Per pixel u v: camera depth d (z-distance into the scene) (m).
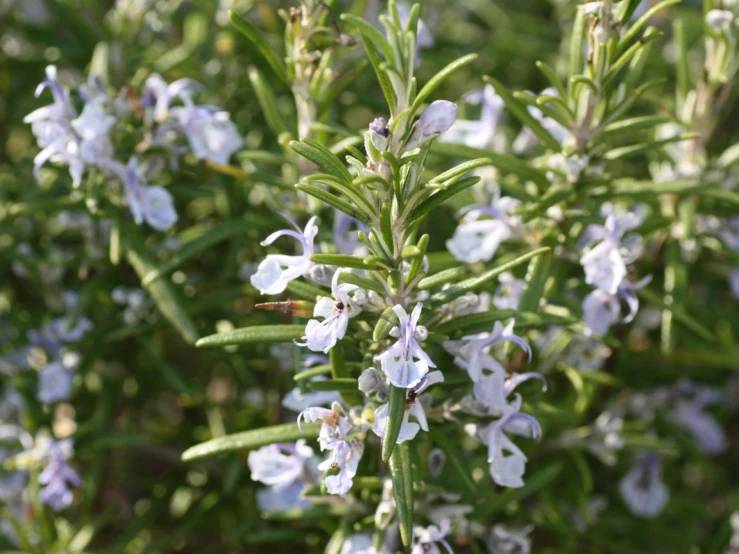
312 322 0.18
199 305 0.27
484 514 0.22
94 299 0.29
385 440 0.17
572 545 0.29
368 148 0.18
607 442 0.26
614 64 0.21
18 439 0.29
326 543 0.27
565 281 0.25
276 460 0.22
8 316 0.29
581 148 0.22
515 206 0.23
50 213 0.29
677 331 0.28
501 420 0.20
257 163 0.29
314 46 0.23
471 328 0.20
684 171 0.26
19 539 0.27
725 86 0.25
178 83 0.25
